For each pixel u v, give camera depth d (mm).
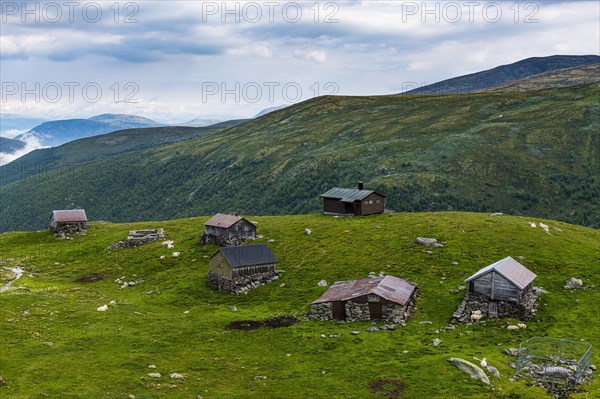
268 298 85250
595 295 75875
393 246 99938
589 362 54219
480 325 67625
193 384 51781
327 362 57844
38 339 64875
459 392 48125
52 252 121250
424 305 75500
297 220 127562
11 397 46656
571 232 108062
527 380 50812
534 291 76250
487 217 116188
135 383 51281
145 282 97875
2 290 93688
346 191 134125
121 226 140750
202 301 86000
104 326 71438
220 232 113125
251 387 51438
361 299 71875
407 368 54500
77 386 50000
